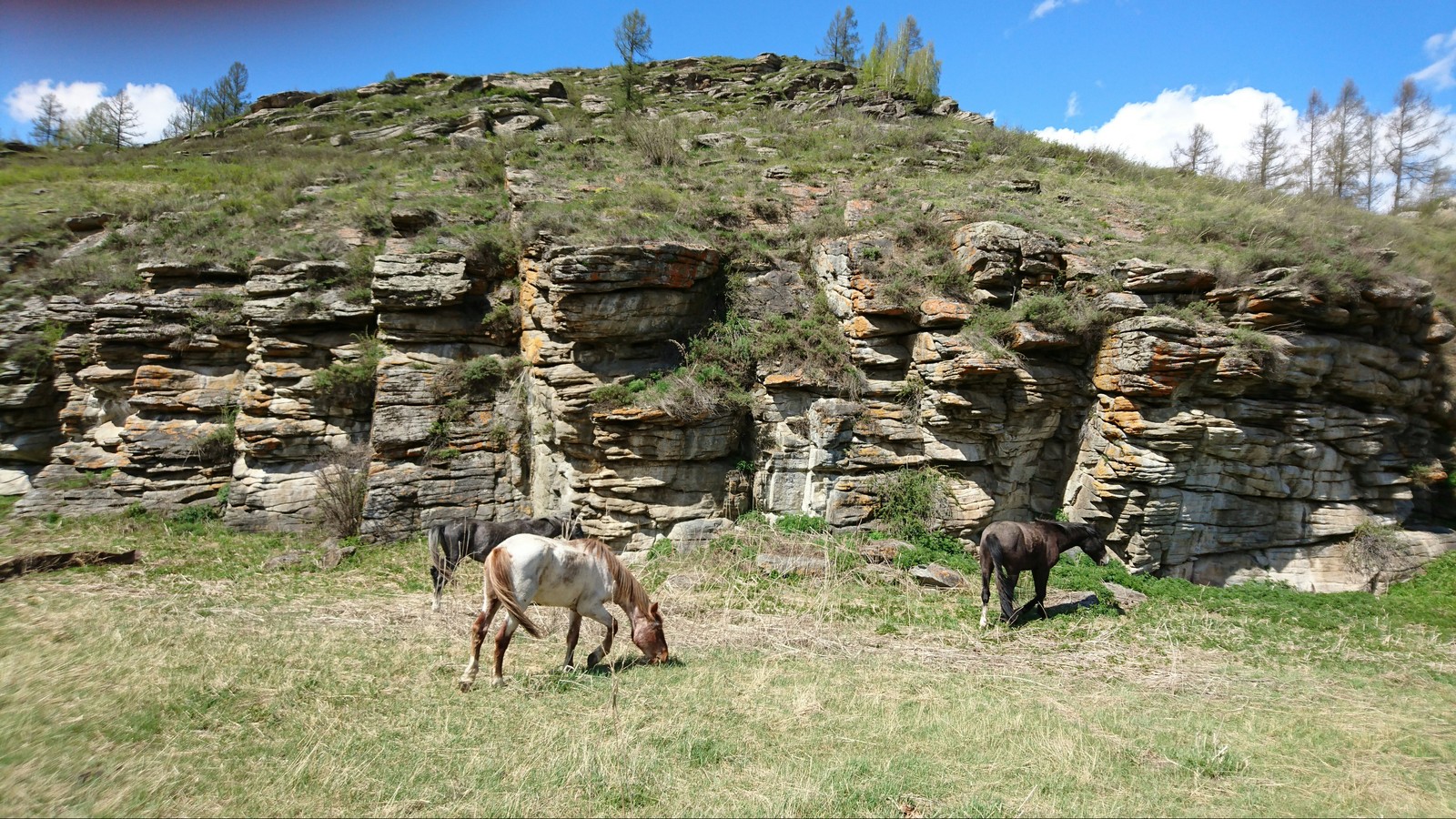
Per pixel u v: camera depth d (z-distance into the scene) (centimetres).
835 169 2245
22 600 980
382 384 1530
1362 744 697
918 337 1460
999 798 543
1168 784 589
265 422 1540
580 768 554
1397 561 1348
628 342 1490
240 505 1530
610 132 2698
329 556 1340
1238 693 857
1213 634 1087
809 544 1320
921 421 1432
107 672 708
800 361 1466
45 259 1967
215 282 1742
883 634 1030
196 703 656
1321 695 852
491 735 619
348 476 1503
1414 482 1459
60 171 2766
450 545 1168
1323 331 1403
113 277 1805
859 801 529
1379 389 1413
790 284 1623
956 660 935
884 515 1409
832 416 1409
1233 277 1380
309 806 489
